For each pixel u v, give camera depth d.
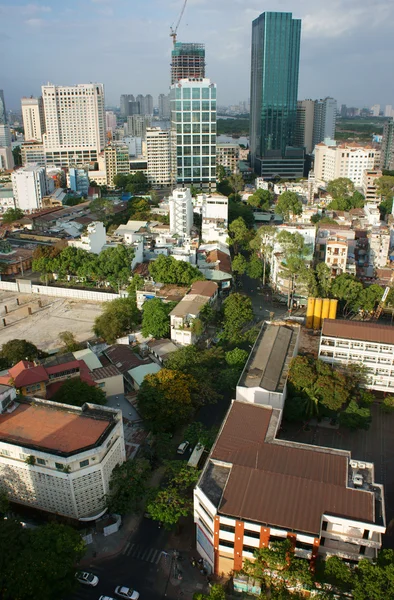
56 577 70.62
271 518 73.25
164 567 81.38
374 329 127.50
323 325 130.38
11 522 78.12
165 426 108.94
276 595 71.56
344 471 81.56
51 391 115.00
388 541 85.81
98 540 86.12
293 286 183.38
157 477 99.75
